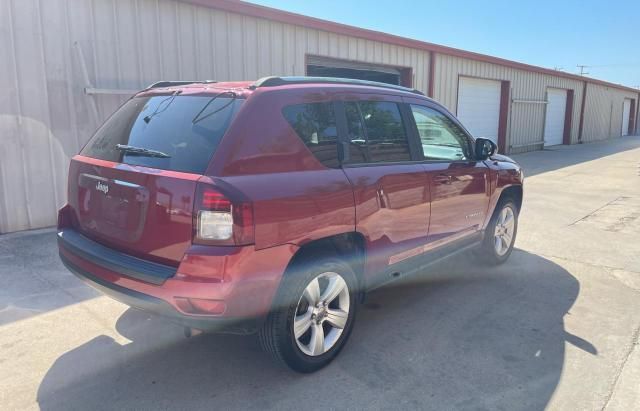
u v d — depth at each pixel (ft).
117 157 10.28
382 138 12.12
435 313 13.60
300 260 9.87
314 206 9.73
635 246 20.56
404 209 12.15
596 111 90.63
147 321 12.67
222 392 9.69
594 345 11.85
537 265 17.93
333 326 10.86
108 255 9.82
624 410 9.33
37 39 20.65
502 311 13.79
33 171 21.25
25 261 16.99
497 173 16.24
